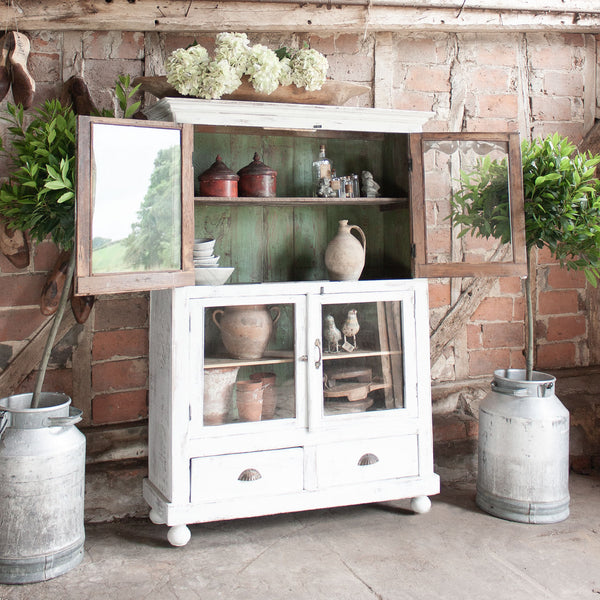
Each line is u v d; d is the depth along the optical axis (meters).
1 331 2.64
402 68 3.21
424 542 2.47
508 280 3.44
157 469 2.50
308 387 2.53
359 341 2.61
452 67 3.28
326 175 2.78
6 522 2.12
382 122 2.62
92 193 2.11
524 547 2.43
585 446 3.37
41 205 2.21
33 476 2.12
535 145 2.79
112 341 2.79
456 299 3.35
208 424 2.40
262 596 2.08
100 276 2.11
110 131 2.14
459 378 3.38
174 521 2.33
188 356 2.35
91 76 2.74
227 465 2.42
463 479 3.21
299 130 2.87
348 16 2.95
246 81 2.43
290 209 2.98
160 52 2.83
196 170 2.82
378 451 2.63
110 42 2.77
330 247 2.71
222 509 2.39
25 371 2.67
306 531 2.58
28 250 2.63
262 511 2.44
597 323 3.61
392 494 2.63
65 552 2.21
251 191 2.63
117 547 2.43
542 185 2.68
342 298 2.57
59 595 2.08
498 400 2.73
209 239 2.52
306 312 2.52
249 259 2.93
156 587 2.14
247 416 2.46
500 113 3.36
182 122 2.32
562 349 3.56
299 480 2.52
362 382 2.62
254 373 2.47
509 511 2.67
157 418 2.50
